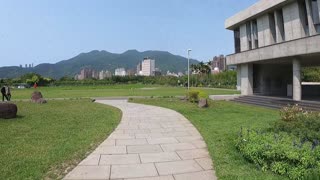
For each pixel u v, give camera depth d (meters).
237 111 17.91
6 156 7.24
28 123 12.45
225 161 6.89
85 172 6.25
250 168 6.34
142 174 6.15
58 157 7.22
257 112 17.38
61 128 11.33
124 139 9.65
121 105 22.53
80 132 10.55
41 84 81.88
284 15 22.53
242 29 29.17
